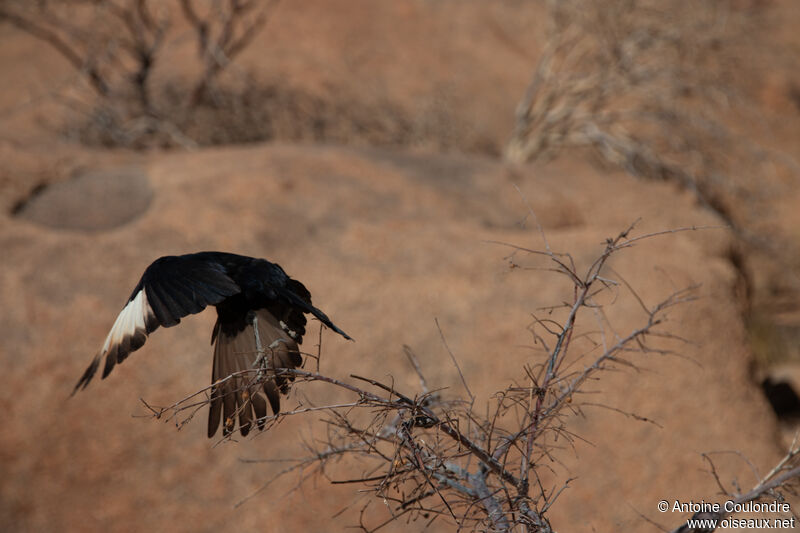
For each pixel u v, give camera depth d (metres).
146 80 30.61
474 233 18.11
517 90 38.91
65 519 13.84
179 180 18.70
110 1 30.64
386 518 13.63
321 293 16.25
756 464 15.18
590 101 32.31
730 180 32.03
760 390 16.69
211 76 30.89
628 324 15.78
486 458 4.33
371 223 18.20
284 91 33.25
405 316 15.98
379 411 4.14
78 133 28.38
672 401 15.32
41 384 14.55
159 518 13.99
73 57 31.22
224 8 31.97
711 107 34.09
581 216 22.03
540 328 15.79
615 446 14.83
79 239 16.66
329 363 15.15
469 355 15.52
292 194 18.61
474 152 33.69
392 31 39.84
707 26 31.11
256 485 14.06
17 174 18.58
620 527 14.23
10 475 13.92
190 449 14.40
